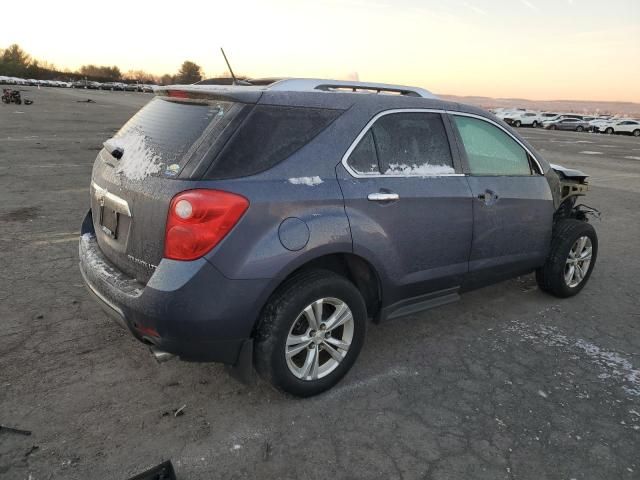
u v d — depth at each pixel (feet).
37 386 10.03
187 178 8.30
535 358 12.10
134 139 10.02
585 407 10.23
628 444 9.16
